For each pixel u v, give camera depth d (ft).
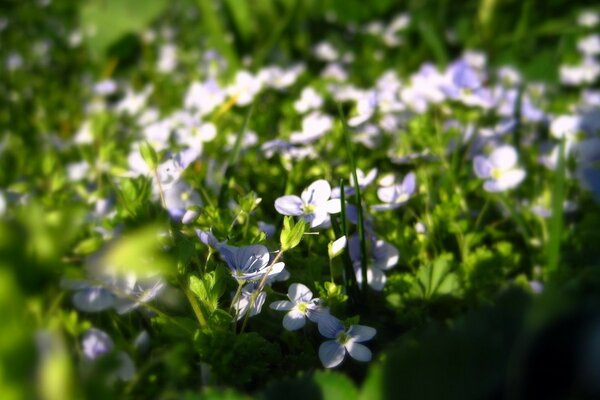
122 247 0.46
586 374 0.49
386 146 0.86
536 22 1.46
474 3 1.49
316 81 1.13
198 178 0.74
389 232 0.69
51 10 1.83
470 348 0.52
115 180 0.80
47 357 0.43
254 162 0.81
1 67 1.50
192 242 0.58
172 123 0.97
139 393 0.55
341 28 1.54
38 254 0.45
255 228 0.67
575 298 0.50
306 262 0.65
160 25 1.71
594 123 0.81
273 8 1.41
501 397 0.51
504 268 0.68
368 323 0.63
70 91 1.42
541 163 0.82
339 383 0.51
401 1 1.58
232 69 1.23
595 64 1.20
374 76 1.30
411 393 0.51
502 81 1.14
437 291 0.64
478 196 0.79
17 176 0.91
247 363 0.57
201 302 0.60
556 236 0.64
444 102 0.94
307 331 0.63
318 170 0.76
